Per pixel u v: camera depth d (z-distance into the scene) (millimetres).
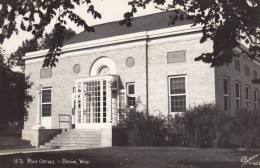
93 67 25719
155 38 23250
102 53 25297
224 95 22859
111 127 19781
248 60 28391
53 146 21391
